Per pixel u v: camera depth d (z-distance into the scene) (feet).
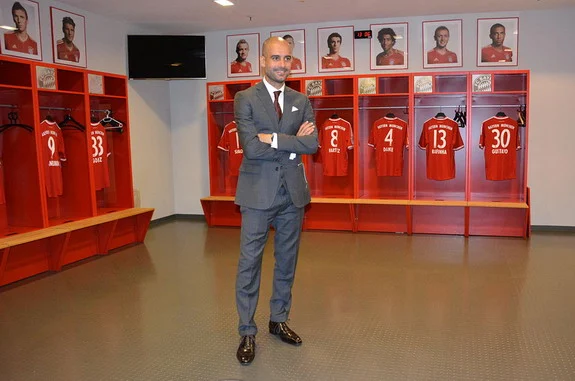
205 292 12.92
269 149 8.33
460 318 10.82
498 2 18.67
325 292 12.78
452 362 8.70
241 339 9.11
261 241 8.89
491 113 20.22
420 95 20.54
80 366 8.78
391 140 20.52
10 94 15.08
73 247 16.21
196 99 24.45
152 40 21.97
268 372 8.44
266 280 14.01
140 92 22.71
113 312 11.51
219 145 22.36
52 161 16.07
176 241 19.54
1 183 14.82
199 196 24.99
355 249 17.62
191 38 22.54
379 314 11.14
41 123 15.70
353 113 20.93
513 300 11.96
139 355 9.20
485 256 16.35
